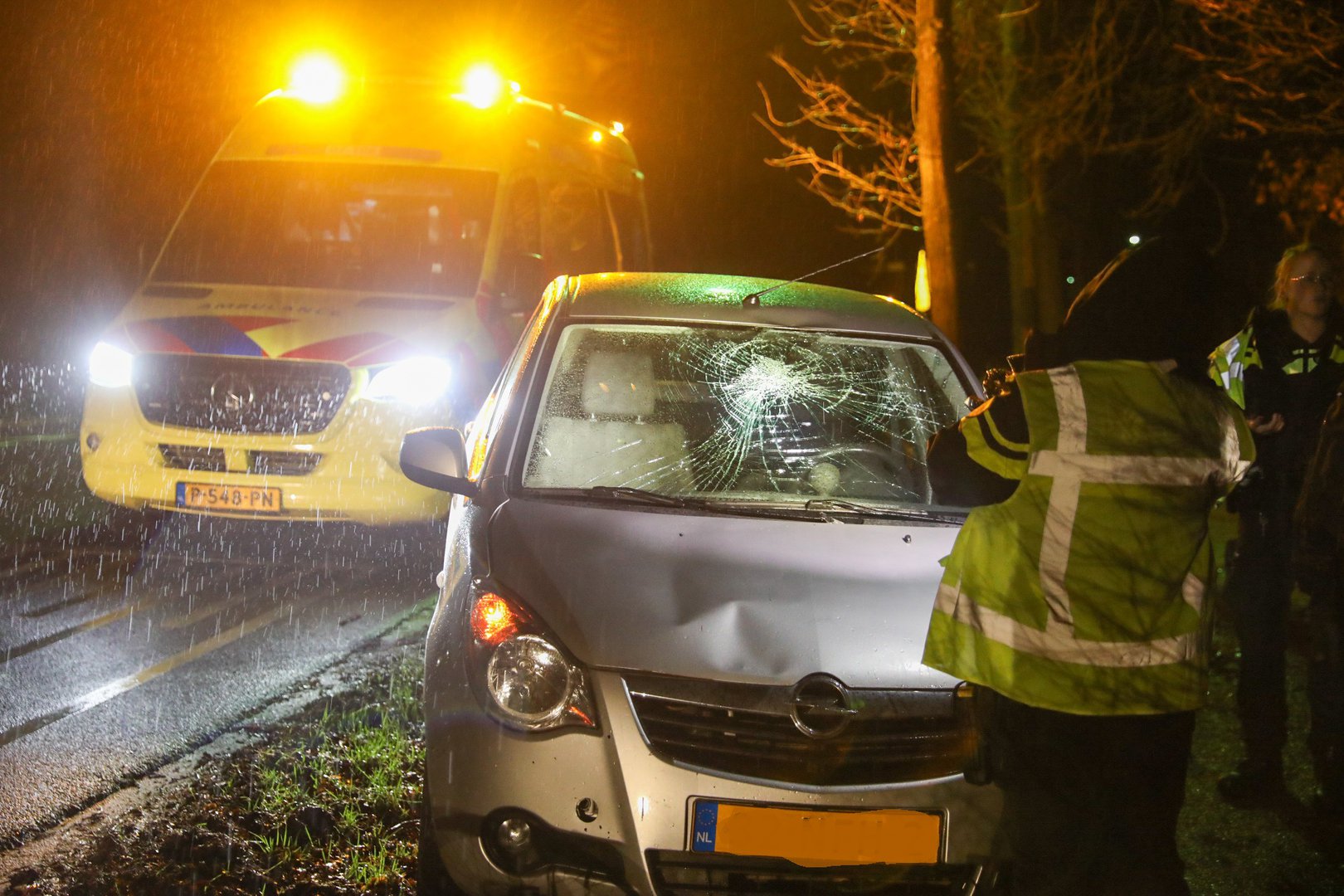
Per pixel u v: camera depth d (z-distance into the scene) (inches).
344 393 263.9
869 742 123.8
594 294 185.0
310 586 263.6
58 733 181.9
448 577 147.9
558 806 122.0
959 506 162.1
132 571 268.7
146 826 154.8
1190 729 111.4
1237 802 177.0
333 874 146.9
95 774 169.2
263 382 264.4
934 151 398.3
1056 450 105.9
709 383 172.2
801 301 187.5
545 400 167.6
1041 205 517.3
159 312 278.4
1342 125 363.6
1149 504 106.7
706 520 147.8
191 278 292.8
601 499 153.2
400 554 289.4
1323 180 374.6
